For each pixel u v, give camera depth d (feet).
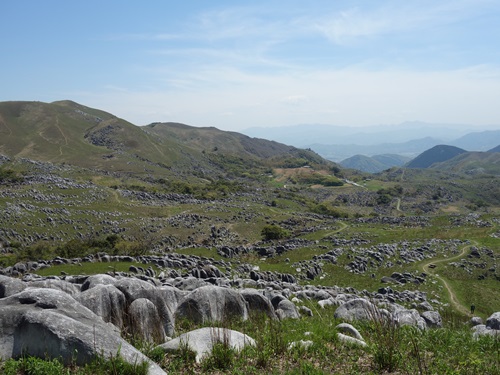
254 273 110.93
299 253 165.78
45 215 208.85
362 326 42.09
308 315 55.11
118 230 207.10
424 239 192.54
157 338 31.91
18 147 466.29
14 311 25.88
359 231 226.58
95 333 25.16
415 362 29.37
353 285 123.34
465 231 215.72
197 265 117.39
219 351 27.68
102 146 531.09
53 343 24.14
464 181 613.52
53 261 108.27
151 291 36.58
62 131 540.93
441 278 134.21
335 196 492.54
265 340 32.04
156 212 258.16
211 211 280.31
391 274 136.56
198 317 38.93
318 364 28.81
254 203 351.46
